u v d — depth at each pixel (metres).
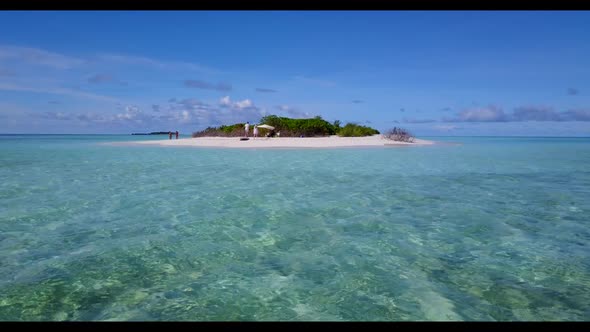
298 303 3.29
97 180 10.30
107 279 3.75
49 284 3.62
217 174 11.69
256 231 5.44
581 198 7.99
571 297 3.40
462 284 3.68
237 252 4.55
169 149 24.30
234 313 3.11
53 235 5.18
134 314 3.09
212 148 25.25
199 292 3.48
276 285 3.64
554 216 6.38
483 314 3.11
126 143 34.03
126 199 7.68
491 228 5.63
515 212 6.66
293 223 5.88
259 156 18.62
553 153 22.53
